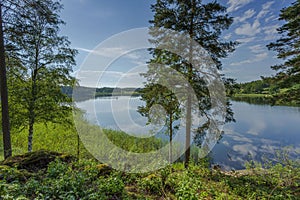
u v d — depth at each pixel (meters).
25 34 7.20
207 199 3.34
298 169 5.75
